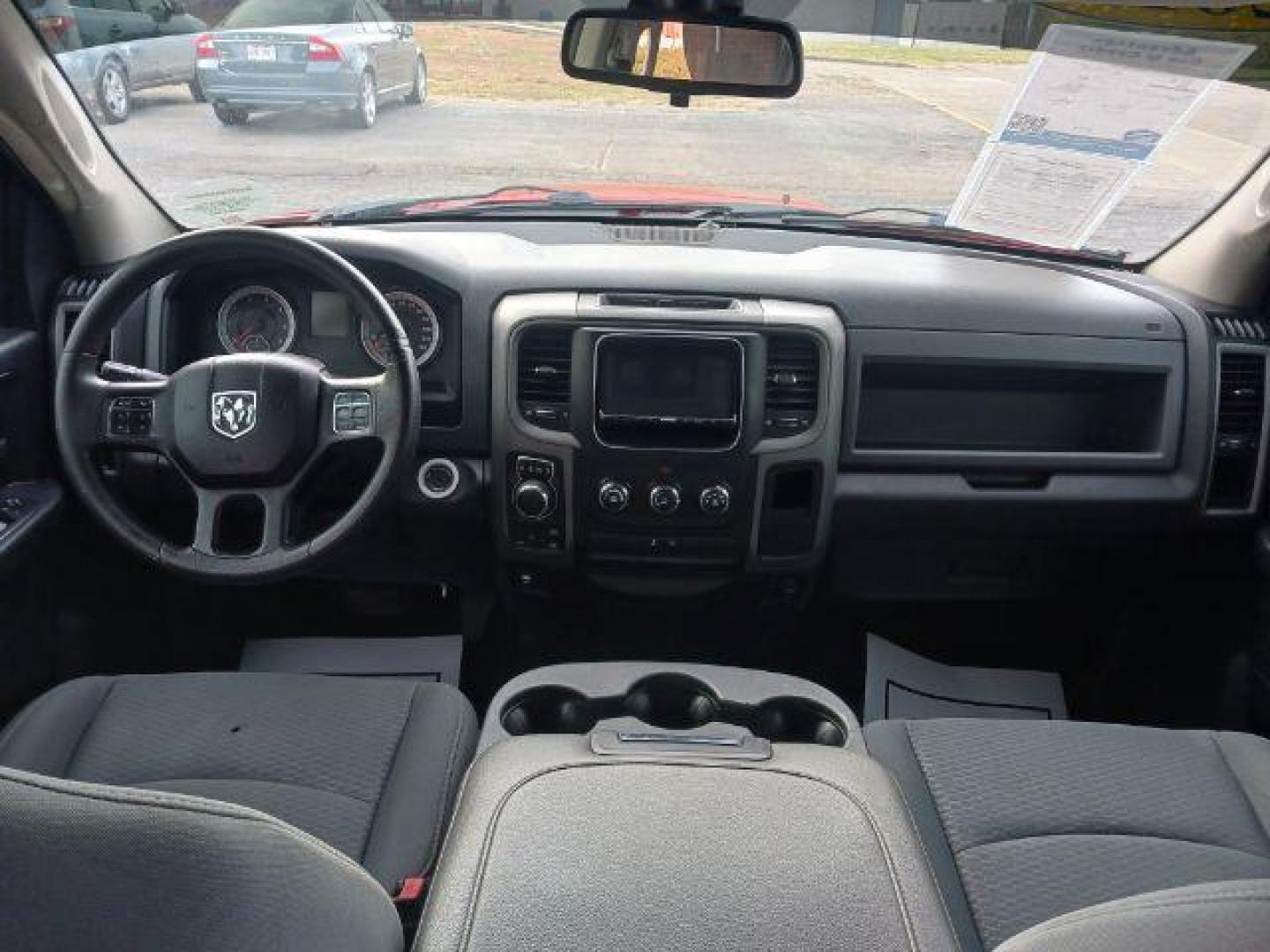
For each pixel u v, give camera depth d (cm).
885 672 269
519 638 263
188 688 182
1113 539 246
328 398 188
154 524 247
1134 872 149
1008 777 167
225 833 88
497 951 103
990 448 240
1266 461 233
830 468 228
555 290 223
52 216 221
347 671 259
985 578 257
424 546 249
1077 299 231
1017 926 141
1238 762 172
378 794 162
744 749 139
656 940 104
